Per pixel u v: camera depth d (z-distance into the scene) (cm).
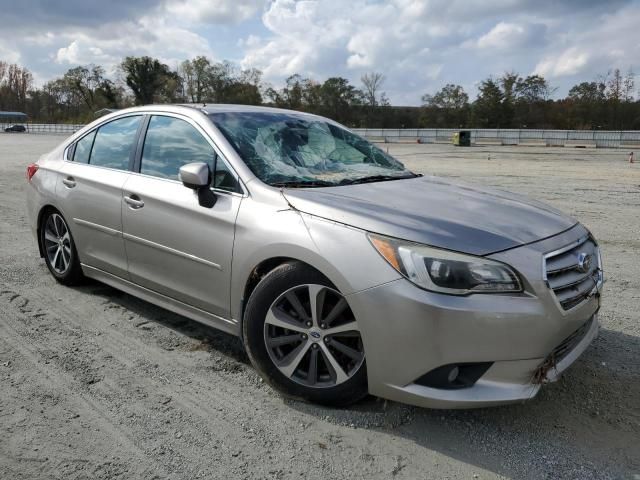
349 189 332
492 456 264
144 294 402
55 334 395
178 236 356
